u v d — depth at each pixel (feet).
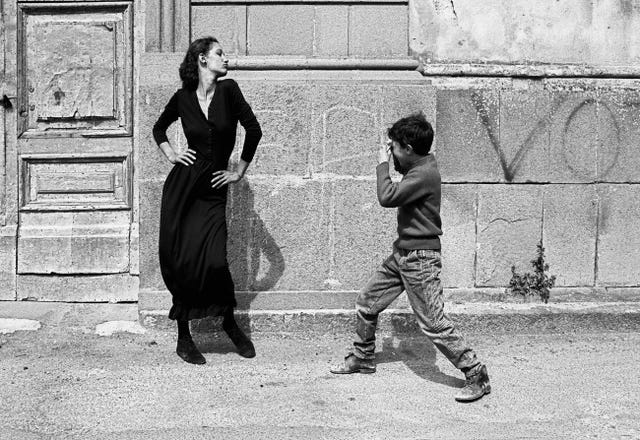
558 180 18.16
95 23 18.81
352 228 17.38
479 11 18.19
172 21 17.78
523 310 17.70
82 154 18.88
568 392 13.91
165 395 13.56
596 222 18.29
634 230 18.39
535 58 18.35
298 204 17.30
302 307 17.30
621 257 18.38
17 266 18.80
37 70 18.90
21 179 18.90
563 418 12.75
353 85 17.28
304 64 17.67
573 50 18.45
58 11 18.93
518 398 13.58
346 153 17.31
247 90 17.13
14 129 18.92
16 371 14.73
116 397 13.43
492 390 13.97
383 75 17.72
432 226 13.71
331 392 13.79
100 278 18.79
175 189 14.75
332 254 17.38
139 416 12.64
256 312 17.15
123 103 18.90
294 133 17.22
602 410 13.10
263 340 17.07
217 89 14.90
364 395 13.67
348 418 12.63
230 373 14.76
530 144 18.06
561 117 18.10
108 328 17.39
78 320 17.90
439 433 12.10
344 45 17.98
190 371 14.85
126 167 18.90
